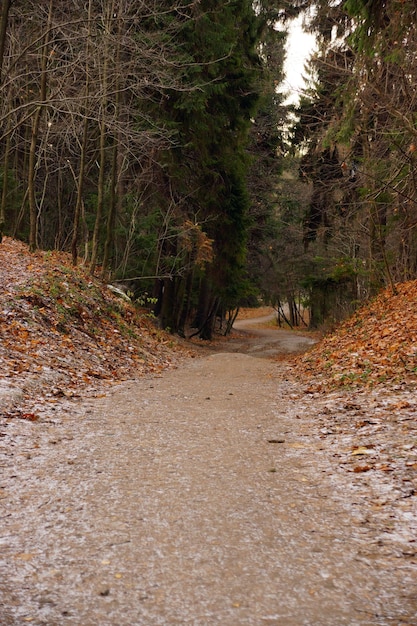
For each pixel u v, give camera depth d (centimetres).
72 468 480
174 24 1955
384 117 1465
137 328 1738
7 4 1411
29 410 689
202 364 1507
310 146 2298
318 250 3741
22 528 355
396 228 1753
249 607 267
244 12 2498
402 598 275
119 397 854
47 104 1428
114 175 1923
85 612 261
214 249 2609
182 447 559
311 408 780
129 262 2156
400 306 1539
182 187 2380
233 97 2430
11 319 1120
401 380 834
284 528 359
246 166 2766
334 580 293
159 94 2156
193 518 373
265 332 4684
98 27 1838
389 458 500
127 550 325
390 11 1236
